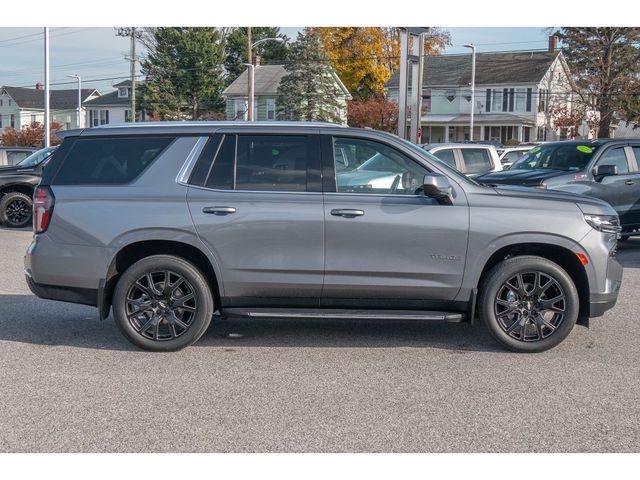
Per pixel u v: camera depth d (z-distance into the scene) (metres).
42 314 8.28
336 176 6.63
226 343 7.09
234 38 76.75
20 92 86.88
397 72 69.12
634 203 13.71
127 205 6.60
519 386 5.82
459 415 5.19
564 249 6.65
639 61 55.22
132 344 7.00
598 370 6.24
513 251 6.79
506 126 63.53
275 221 6.53
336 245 6.52
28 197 17.39
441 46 74.38
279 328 7.68
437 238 6.52
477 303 6.75
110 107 81.50
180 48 63.78
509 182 13.47
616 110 55.47
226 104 67.31
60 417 5.14
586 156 13.73
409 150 6.69
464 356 6.66
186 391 5.69
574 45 56.16
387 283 6.57
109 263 6.59
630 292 9.84
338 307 6.69
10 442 4.71
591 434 4.86
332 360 6.53
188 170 6.68
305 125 6.76
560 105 62.97
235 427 4.97
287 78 58.53
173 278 6.70
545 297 6.75
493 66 65.00
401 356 6.65
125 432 4.88
